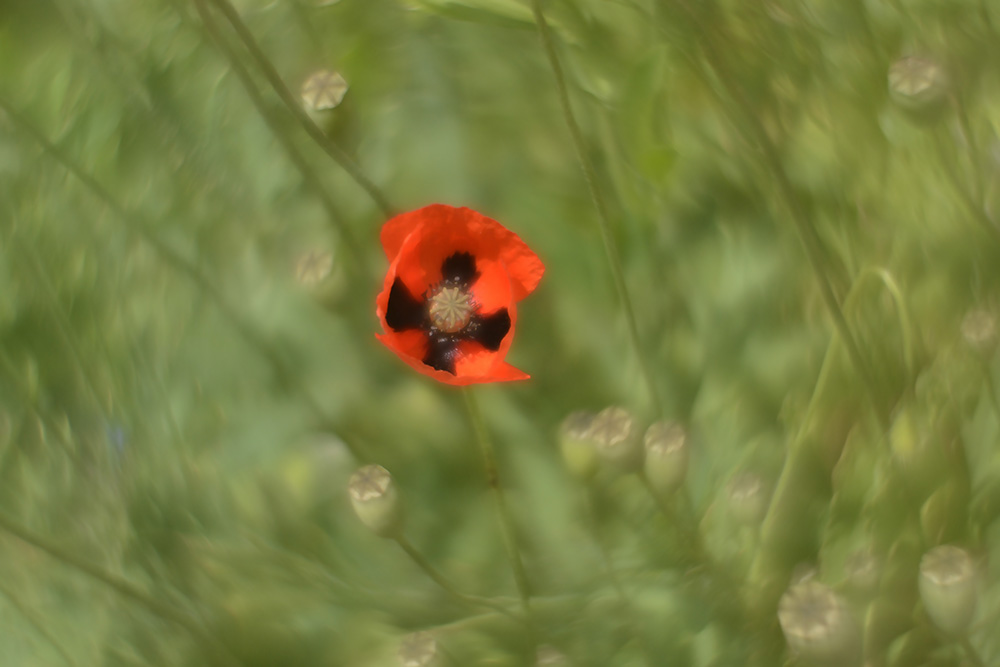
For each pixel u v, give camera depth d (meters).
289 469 1.18
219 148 1.21
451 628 1.15
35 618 1.13
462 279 1.14
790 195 1.09
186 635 1.14
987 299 1.12
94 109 1.21
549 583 1.17
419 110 1.24
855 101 1.15
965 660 1.09
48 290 1.17
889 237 1.14
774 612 1.12
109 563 1.15
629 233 1.21
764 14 1.16
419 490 1.19
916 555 1.10
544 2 1.20
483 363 1.14
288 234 1.22
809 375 1.16
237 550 1.16
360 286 1.21
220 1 1.10
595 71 1.21
